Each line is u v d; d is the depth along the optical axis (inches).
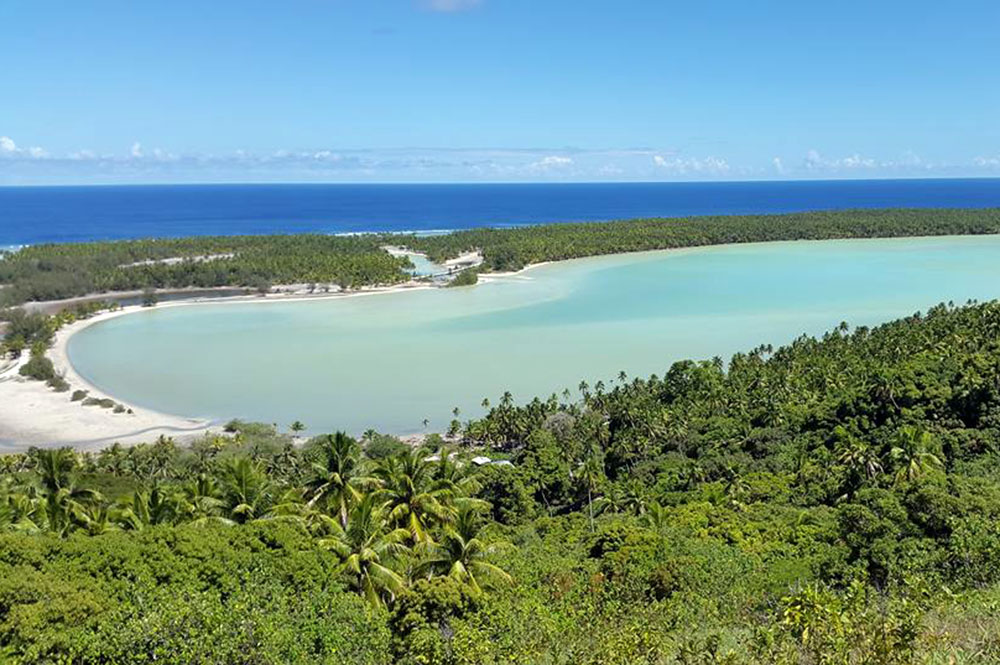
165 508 1748.3
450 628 1224.2
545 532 2485.2
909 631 659.4
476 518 1927.9
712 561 1590.8
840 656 665.0
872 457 2480.3
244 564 1286.9
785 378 3900.1
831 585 1422.2
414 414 4421.8
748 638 836.6
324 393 4778.5
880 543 1545.3
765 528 1988.2
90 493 2388.0
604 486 2920.8
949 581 1168.2
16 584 1102.4
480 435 3959.2
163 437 3821.4
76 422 4328.3
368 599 1392.7
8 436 4124.0
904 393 3115.2
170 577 1220.5
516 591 1472.7
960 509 1557.6
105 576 1210.0
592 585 1531.7
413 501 1868.8
